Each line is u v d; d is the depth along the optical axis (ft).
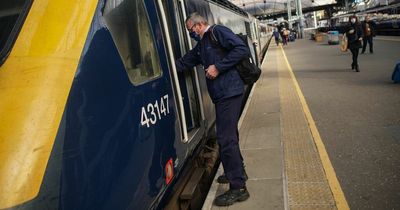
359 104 26.21
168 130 9.77
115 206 6.82
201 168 14.71
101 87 6.88
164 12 11.70
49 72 6.04
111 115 7.03
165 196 9.71
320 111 25.43
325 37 128.16
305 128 21.40
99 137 6.56
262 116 25.39
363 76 37.93
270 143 19.27
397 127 20.18
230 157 12.69
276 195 13.34
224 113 12.29
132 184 7.52
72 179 5.86
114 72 7.41
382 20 101.50
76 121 6.13
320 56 65.72
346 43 42.19
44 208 5.40
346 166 15.70
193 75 13.94
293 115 24.79
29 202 5.24
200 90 14.34
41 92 5.84
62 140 5.82
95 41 7.04
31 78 5.90
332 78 38.91
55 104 5.88
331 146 18.29
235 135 12.69
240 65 12.09
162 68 10.11
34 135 5.55
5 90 5.74
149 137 8.50
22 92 5.76
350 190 13.55
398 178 14.14
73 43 6.56
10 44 6.17
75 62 6.43
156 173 8.77
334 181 14.16
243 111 27.43
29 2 6.57
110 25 7.70
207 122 16.02
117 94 7.37
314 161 16.28
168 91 10.19
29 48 6.15
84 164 6.12
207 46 12.07
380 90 30.07
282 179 14.65
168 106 10.02
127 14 8.62
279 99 30.71
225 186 14.52
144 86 8.66
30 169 5.36
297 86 36.06
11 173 5.24
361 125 21.22
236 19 35.29
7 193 5.14
